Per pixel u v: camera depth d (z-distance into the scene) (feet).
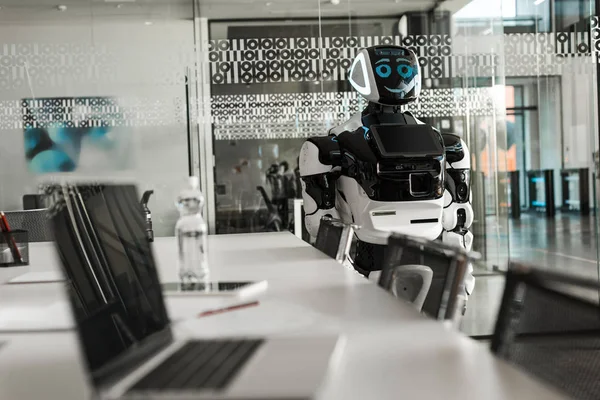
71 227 4.71
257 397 2.44
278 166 19.65
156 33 19.48
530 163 41.68
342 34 20.04
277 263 7.77
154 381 2.72
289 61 19.83
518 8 22.58
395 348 3.56
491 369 3.09
